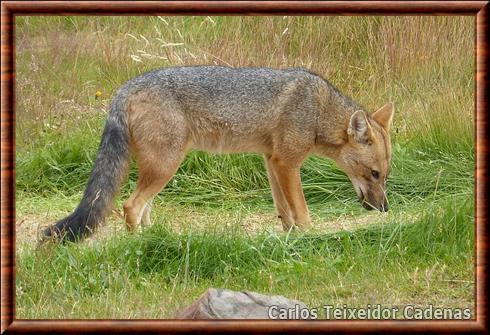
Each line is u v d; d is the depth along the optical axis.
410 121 16.09
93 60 19.80
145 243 10.90
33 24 21.89
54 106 17.08
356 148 13.08
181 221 13.16
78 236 11.36
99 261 10.65
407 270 10.34
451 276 10.12
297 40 19.30
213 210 14.03
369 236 11.44
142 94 12.21
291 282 10.12
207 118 12.60
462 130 15.17
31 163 14.94
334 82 18.14
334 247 11.27
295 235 11.75
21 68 18.38
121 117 12.18
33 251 10.86
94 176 11.89
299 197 12.95
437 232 11.17
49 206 13.95
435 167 14.57
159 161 12.29
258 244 11.19
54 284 10.06
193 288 10.04
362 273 10.24
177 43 18.73
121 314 9.15
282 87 12.95
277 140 13.00
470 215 11.30
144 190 12.30
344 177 14.66
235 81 12.73
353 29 19.39
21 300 9.64
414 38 18.30
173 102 12.34
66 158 15.16
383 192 13.12
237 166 14.91
